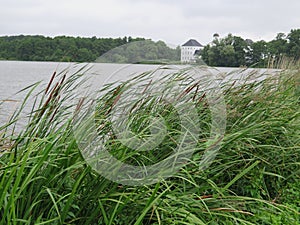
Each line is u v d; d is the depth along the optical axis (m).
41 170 2.26
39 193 2.12
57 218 2.03
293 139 4.08
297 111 4.54
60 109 2.61
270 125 3.76
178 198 2.50
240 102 4.05
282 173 3.96
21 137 2.31
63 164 2.29
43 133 2.46
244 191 3.50
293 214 3.31
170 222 2.37
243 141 3.43
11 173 1.89
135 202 2.35
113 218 2.14
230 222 2.68
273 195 3.89
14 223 1.87
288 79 5.44
